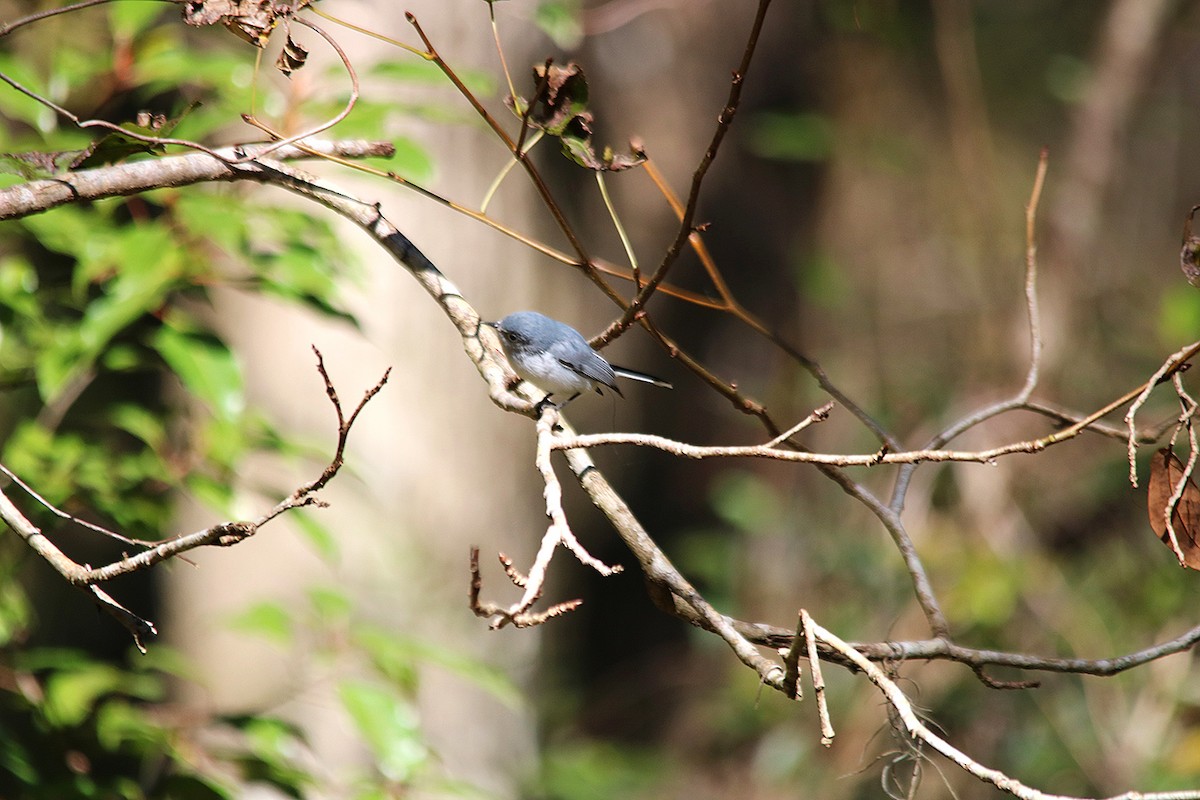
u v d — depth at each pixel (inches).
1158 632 500.7
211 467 243.1
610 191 870.4
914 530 534.3
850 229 855.7
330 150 215.2
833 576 570.3
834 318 768.9
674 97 871.7
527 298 452.4
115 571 163.2
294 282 234.2
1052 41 874.8
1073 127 682.8
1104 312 611.8
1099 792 468.4
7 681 237.9
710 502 898.1
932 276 767.1
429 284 209.9
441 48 386.3
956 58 677.3
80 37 315.3
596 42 848.3
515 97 192.5
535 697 498.0
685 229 192.2
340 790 244.4
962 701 493.4
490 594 447.5
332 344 389.7
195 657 378.9
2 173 199.5
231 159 203.6
